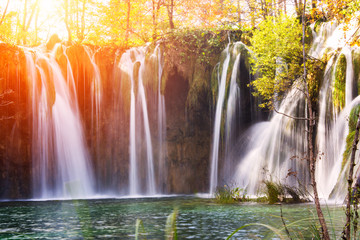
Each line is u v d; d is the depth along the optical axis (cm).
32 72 2189
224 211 1092
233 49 2266
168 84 2381
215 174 2244
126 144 2338
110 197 2020
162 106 2372
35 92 2194
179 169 2366
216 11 2794
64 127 2223
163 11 3400
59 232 805
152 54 2392
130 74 2364
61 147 2214
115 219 992
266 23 2030
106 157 2312
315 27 2052
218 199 1455
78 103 2277
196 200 1542
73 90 2266
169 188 2352
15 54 2161
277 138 1850
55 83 2227
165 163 2361
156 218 1004
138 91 2356
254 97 2225
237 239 673
